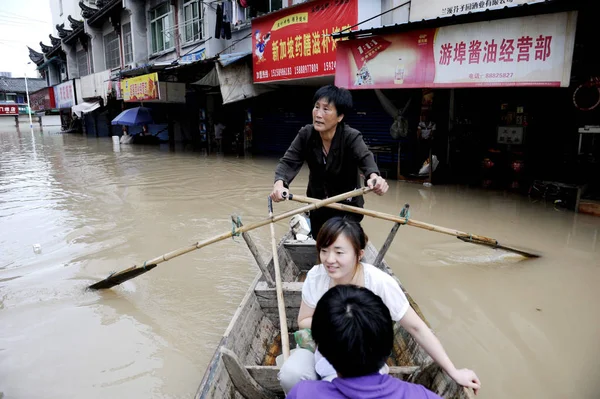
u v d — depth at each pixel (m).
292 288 3.39
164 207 7.73
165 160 14.02
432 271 4.67
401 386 1.59
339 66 8.40
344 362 1.51
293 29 9.73
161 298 4.29
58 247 5.76
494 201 7.49
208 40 14.45
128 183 10.06
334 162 3.29
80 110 23.81
